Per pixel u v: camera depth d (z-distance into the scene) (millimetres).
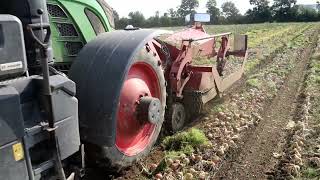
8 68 3221
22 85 3400
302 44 24750
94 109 4383
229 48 10352
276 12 81688
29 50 3818
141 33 4945
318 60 17031
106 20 5910
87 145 4543
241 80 12219
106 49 4629
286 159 6262
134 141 5262
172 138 6652
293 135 7285
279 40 28188
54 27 4926
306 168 5977
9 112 3146
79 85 4465
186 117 7715
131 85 4988
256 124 8188
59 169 3646
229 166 6102
